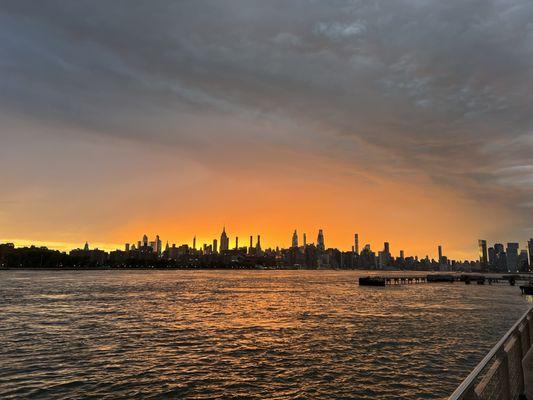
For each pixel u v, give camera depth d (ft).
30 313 223.92
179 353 124.06
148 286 508.12
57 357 117.39
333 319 208.95
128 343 139.44
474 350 129.08
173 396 84.53
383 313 236.84
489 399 21.81
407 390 89.10
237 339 148.97
